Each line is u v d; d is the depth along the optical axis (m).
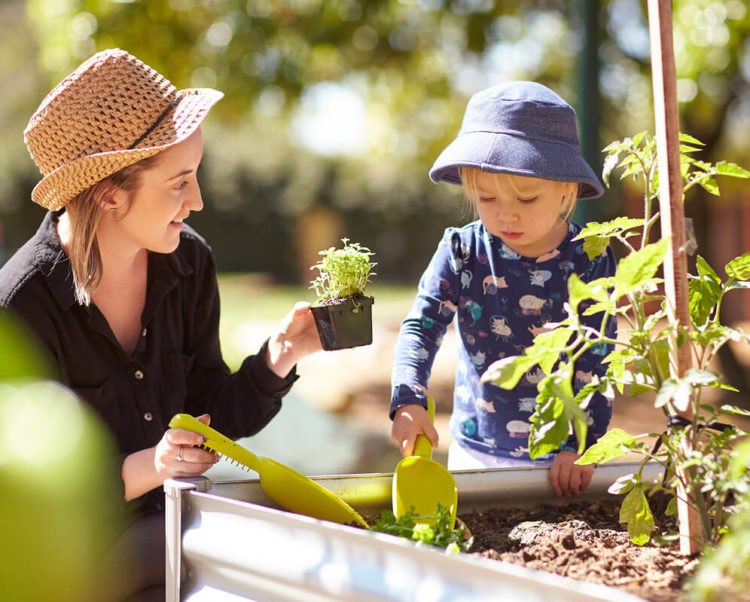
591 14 5.61
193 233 2.12
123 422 1.89
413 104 9.63
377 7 8.04
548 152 1.85
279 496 1.45
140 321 1.96
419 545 1.00
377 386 7.82
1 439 1.08
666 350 1.33
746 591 0.90
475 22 8.12
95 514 1.54
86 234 1.76
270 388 1.97
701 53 6.80
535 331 2.05
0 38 17.75
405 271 24.23
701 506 1.20
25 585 1.18
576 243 2.06
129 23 7.57
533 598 0.90
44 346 1.76
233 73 8.01
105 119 1.69
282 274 23.41
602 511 1.62
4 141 18.38
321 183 24.25
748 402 6.57
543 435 1.14
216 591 1.25
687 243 1.22
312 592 1.09
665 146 1.22
